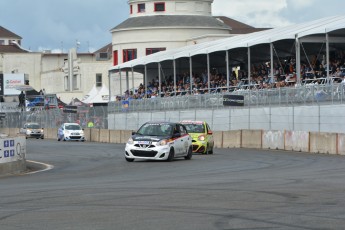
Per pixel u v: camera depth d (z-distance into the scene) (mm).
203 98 49406
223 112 47094
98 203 13578
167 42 85375
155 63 63000
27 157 34219
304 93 39094
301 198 13938
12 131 80875
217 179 19125
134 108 59062
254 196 14375
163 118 54469
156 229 10398
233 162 27734
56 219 11508
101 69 102125
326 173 20766
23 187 17734
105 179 20219
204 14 87812
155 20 86125
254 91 43969
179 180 19078
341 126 35812
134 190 16094
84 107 68938
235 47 48750
